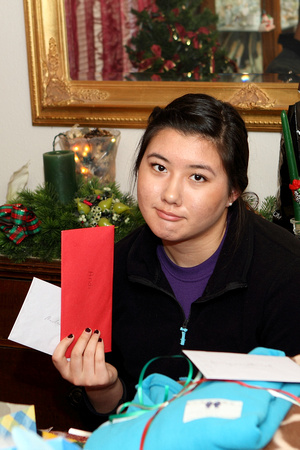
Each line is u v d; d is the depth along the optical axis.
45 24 2.03
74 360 1.07
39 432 0.81
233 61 1.92
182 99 1.09
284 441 0.68
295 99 1.89
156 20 1.95
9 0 2.06
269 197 1.89
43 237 1.81
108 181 2.00
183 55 1.95
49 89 2.08
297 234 1.54
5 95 2.16
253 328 1.14
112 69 2.03
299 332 1.10
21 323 1.11
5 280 1.82
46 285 1.11
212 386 0.73
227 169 1.06
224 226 1.20
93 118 2.07
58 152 1.94
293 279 1.12
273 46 1.87
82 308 1.05
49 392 1.86
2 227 1.82
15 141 2.21
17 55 2.11
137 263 1.21
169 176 1.04
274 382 0.76
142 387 0.85
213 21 1.90
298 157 1.58
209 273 1.18
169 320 1.20
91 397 1.20
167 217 1.05
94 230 1.01
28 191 2.00
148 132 1.11
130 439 0.69
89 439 0.72
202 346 1.17
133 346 1.22
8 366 1.87
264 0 1.85
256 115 1.93
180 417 0.67
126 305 1.24
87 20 2.00
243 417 0.65
